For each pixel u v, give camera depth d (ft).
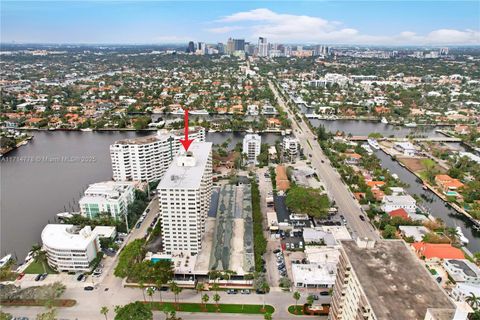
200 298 652.89
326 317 609.42
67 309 625.82
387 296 403.34
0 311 596.70
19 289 642.22
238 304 637.30
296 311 621.31
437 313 349.20
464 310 329.72
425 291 414.41
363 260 467.52
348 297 477.36
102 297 655.76
